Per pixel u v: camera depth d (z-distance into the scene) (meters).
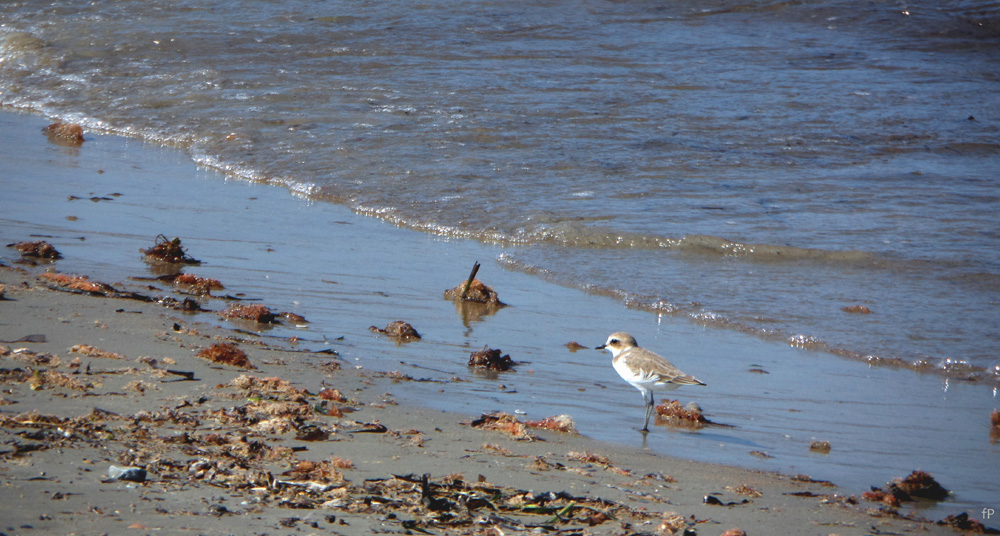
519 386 10.40
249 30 33.59
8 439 6.66
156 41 32.09
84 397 7.89
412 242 16.88
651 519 6.61
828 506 7.47
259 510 5.92
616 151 22.38
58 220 16.08
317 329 11.82
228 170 21.28
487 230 17.48
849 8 38.31
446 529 6.00
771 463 8.60
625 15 37.44
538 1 38.84
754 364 11.87
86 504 5.66
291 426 7.82
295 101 26.22
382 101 26.12
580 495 6.99
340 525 5.82
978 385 11.39
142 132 24.38
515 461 7.70
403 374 10.26
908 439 9.59
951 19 36.94
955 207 18.86
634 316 13.59
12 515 5.37
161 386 8.47
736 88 28.34
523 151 22.22
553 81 28.38
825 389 11.09
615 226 17.48
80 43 31.88
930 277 15.20
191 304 11.97
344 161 21.52
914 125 25.17
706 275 15.34
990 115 26.28
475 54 31.36
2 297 11.14
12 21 34.50
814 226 17.66
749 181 20.52
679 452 8.74
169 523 5.50
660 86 28.28
